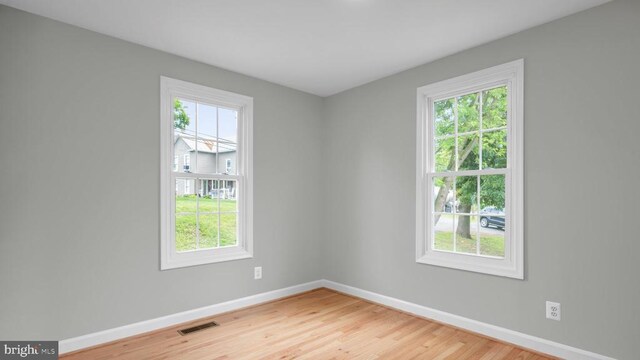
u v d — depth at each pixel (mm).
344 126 4176
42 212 2457
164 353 2537
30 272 2404
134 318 2852
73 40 2611
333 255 4277
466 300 2982
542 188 2549
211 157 3463
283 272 3965
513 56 2730
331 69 3514
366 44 2941
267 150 3852
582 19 2391
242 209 3648
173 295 3078
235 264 3531
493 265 2828
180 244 3258
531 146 2607
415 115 3418
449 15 2457
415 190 3396
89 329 2631
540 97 2574
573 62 2426
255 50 3070
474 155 3057
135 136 2891
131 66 2889
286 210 4016
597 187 2316
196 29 2680
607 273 2268
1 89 2324
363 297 3871
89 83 2674
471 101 3109
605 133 2291
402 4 2320
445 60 3195
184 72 3207
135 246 2869
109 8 2371
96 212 2684
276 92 3957
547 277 2518
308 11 2414
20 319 2365
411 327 3047
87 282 2631
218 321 3188
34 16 2451
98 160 2703
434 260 3211
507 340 2703
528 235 2611
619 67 2242
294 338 2814
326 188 4395
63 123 2555
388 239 3641
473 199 3045
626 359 2188
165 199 3037
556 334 2469
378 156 3770
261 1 2287
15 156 2363
